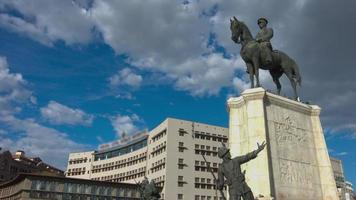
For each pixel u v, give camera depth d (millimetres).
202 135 103000
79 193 81125
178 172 96375
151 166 106500
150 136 112125
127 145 123562
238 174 11008
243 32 17031
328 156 16078
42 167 157875
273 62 17031
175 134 100312
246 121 15055
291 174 14625
